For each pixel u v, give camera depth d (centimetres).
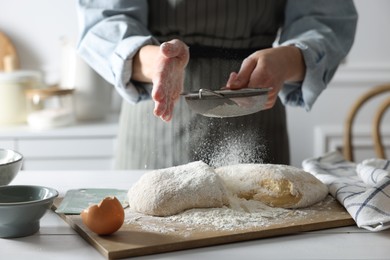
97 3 160
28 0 282
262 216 116
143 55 144
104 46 154
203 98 121
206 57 161
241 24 160
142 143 167
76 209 122
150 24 165
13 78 258
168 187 118
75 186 143
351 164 150
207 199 118
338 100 285
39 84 266
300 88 158
